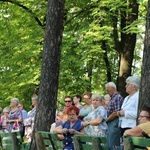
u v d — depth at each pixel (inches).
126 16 842.2
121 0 787.4
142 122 317.7
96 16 845.8
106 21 853.8
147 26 379.6
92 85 1014.4
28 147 487.2
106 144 312.2
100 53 849.5
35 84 933.2
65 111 442.9
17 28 941.8
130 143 267.0
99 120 429.1
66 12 871.1
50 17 499.5
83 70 914.7
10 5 927.0
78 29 859.4
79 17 865.5
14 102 569.9
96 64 948.0
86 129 437.7
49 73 499.8
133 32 748.0
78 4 865.5
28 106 989.8
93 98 440.5
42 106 499.5
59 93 964.6
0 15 948.6
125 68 844.0
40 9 901.2
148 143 256.5
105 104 508.4
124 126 409.1
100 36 805.9
